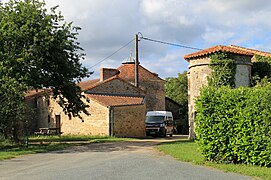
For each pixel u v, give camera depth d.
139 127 33.94
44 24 22.70
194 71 25.61
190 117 26.16
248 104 11.82
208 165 11.95
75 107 25.20
